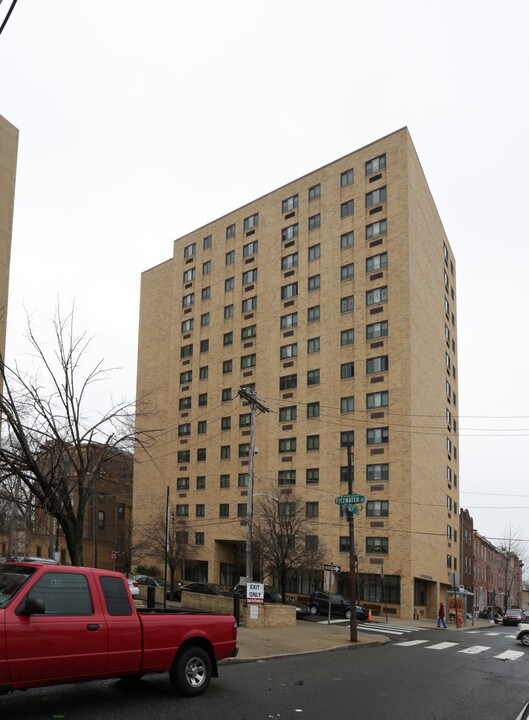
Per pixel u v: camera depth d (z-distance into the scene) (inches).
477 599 3097.9
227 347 2436.0
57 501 568.7
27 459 557.3
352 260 2076.8
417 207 2078.0
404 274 1930.4
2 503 914.7
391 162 2041.1
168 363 2699.3
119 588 349.4
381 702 407.8
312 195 2258.9
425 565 1866.4
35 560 1218.0
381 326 1950.1
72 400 621.9
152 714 323.9
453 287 2613.2
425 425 1974.7
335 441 1977.1
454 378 2504.9
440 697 442.6
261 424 2210.9
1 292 779.4
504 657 765.3
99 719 307.1
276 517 1611.7
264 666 539.5
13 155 828.0
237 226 2516.0
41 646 301.0
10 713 306.7
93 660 322.0
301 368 2137.1
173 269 2765.7
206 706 351.9
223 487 2301.9
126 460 920.9
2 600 302.8
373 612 1766.7
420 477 1878.7
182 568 2295.8
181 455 2500.0
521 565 4207.7
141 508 2561.5
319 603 1467.8
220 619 402.3
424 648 840.3
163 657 358.6
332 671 535.5
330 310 2097.7
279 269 2304.4
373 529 1819.6
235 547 2297.0
